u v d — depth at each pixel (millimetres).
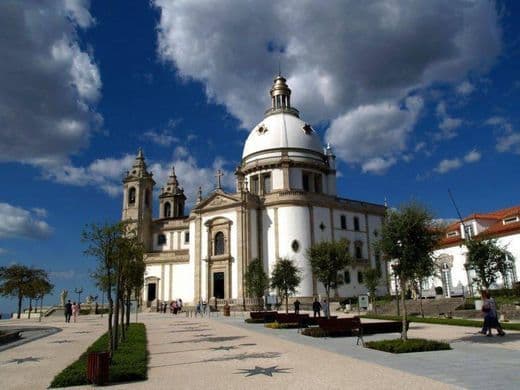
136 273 31688
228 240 72750
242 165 86938
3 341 28703
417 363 16406
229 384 13836
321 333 27828
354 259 76938
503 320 34188
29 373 17328
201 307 66438
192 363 18422
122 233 23250
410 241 23531
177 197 110250
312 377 14492
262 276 57938
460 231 61062
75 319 55219
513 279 51875
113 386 14227
